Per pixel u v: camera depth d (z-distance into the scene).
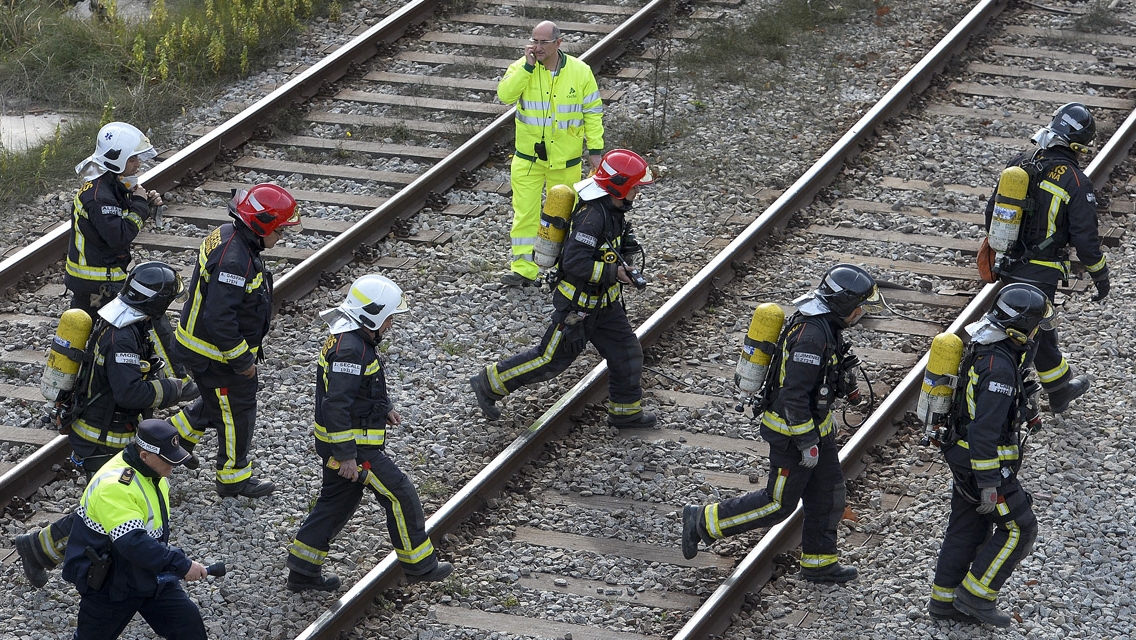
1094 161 44.97
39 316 37.56
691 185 45.09
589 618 27.84
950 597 27.56
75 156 45.78
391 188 44.50
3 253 40.34
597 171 31.30
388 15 56.72
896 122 49.00
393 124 48.38
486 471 31.16
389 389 34.81
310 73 50.12
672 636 27.33
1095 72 52.88
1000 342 25.73
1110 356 36.53
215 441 33.09
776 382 26.97
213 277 27.88
